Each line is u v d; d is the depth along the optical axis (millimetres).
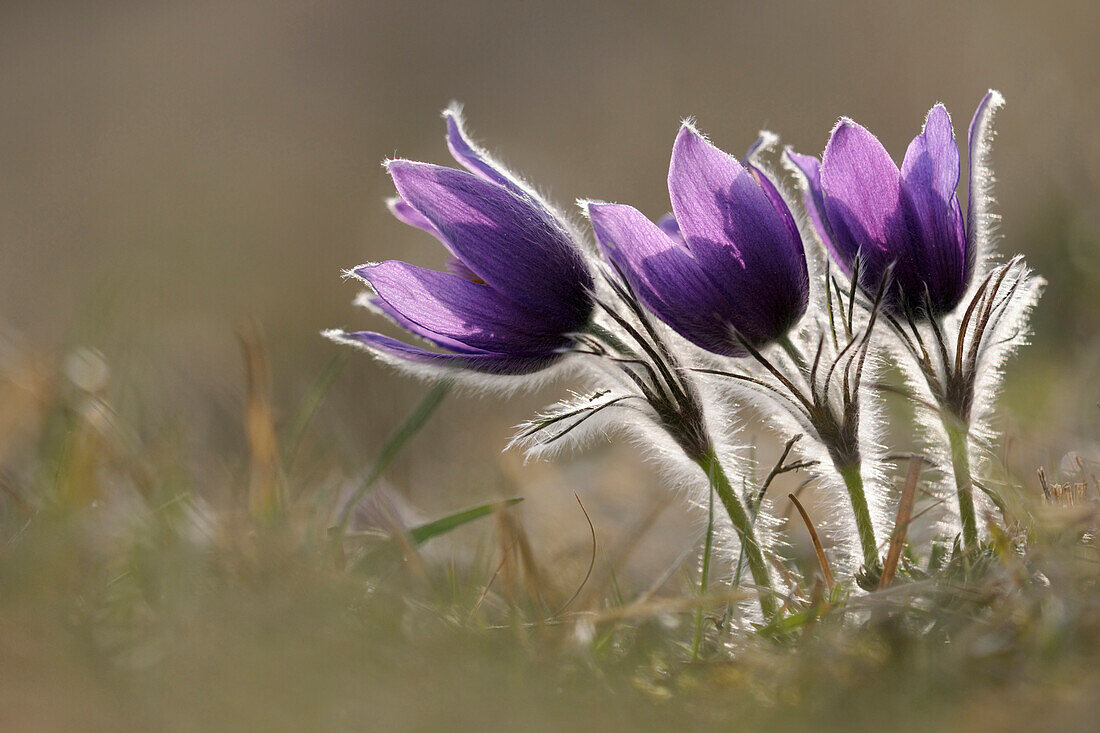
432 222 2006
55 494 2057
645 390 2018
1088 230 2186
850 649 1991
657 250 2004
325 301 3119
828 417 2012
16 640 1992
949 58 4371
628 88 5039
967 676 1979
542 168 4348
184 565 2004
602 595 2047
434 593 2023
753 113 4574
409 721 1972
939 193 2010
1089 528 2010
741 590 2020
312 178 4379
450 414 2322
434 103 5230
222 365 2303
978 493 2035
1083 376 2111
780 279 2006
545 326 2014
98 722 1969
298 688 1978
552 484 2160
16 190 4453
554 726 1972
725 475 2021
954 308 2016
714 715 1977
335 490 2078
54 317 3014
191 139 4891
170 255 3568
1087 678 1973
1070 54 3520
